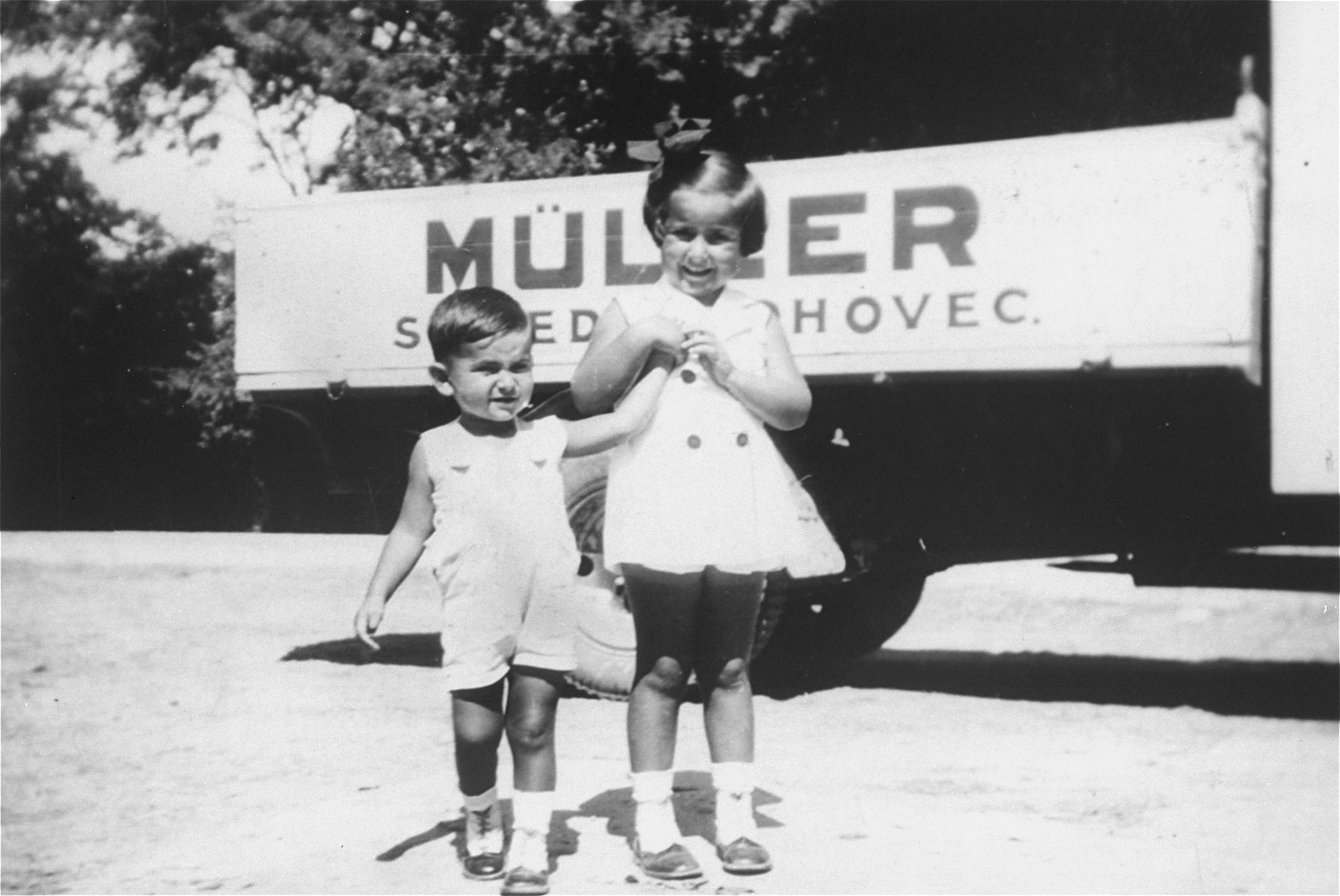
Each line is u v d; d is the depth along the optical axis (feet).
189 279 61.11
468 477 10.39
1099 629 29.99
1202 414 18.01
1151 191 16.85
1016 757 15.88
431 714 19.06
